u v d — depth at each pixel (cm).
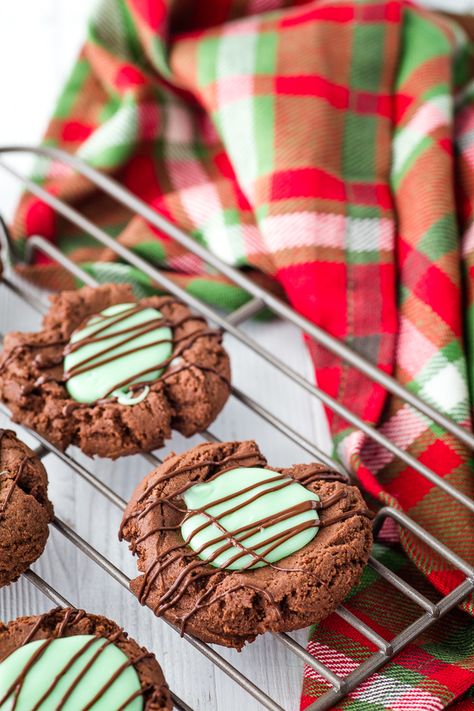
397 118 61
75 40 67
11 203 63
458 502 52
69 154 60
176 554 49
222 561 49
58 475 55
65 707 47
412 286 57
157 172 62
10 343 54
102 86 63
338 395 56
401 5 62
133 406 52
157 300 55
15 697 47
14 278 60
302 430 57
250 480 51
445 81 61
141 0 61
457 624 52
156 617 52
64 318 55
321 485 51
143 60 63
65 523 52
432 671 50
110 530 54
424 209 58
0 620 50
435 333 56
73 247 61
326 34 61
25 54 66
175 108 62
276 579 49
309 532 50
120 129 61
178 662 51
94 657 48
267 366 58
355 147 60
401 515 51
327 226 57
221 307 59
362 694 49
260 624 49
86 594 52
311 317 57
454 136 61
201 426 53
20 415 53
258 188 58
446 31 62
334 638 51
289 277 57
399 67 61
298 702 51
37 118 65
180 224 60
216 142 63
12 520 50
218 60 61
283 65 60
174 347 54
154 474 51
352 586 50
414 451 54
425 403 54
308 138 59
